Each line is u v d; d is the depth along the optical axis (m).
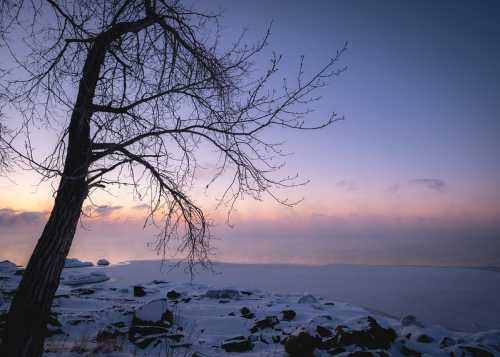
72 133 3.91
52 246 3.62
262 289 16.22
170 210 4.29
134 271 21.77
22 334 3.40
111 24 4.12
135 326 7.36
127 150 3.94
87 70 4.04
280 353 6.62
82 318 7.99
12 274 15.18
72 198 3.75
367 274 21.12
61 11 4.21
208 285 16.50
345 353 5.96
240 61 3.92
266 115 3.63
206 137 4.01
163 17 4.31
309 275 20.86
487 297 13.57
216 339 7.71
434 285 16.61
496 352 6.23
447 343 6.70
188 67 4.48
